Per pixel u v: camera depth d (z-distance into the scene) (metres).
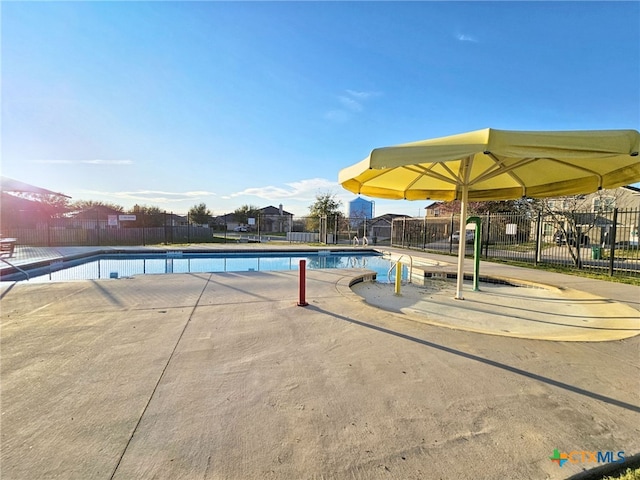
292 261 15.38
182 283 6.88
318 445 1.83
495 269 10.20
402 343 3.52
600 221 14.05
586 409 2.26
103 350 3.24
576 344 3.56
